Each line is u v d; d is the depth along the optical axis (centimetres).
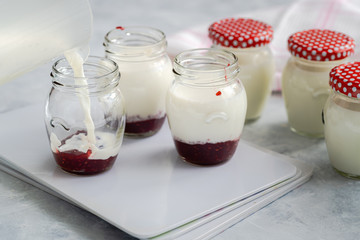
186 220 59
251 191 63
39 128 72
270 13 98
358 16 89
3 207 63
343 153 66
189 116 64
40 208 63
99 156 64
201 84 64
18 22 59
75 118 63
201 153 65
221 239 59
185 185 64
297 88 72
